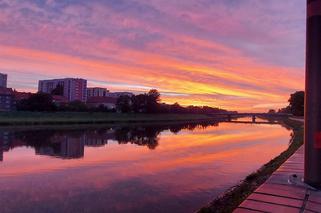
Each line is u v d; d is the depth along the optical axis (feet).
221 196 35.94
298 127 188.34
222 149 93.30
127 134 154.51
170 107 426.92
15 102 334.65
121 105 337.72
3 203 37.27
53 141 112.88
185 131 193.26
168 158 74.02
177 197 39.52
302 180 31.63
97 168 60.29
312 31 29.73
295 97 331.77
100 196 40.32
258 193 28.02
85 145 103.45
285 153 61.21
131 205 36.42
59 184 46.80
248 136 151.84
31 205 36.58
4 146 96.12
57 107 276.82
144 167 61.21
